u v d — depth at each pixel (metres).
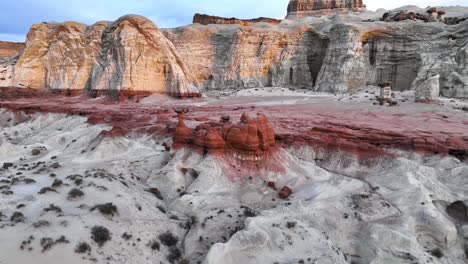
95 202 20.08
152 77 73.50
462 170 25.88
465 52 60.88
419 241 19.80
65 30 82.81
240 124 29.00
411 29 72.25
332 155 31.34
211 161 27.42
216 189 25.52
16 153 34.97
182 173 27.64
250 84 88.19
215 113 51.31
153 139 38.66
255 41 92.25
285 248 18.00
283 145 33.06
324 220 20.72
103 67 77.06
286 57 88.62
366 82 74.06
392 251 18.33
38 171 26.41
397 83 73.25
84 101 68.50
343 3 132.88
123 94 69.25
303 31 88.62
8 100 69.81
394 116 45.62
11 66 82.69
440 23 73.88
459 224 21.50
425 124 39.72
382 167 28.64
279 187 26.16
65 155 34.03
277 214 21.05
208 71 94.75
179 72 74.44
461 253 19.47
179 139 30.55
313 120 42.84
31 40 84.56
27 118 55.84
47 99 72.56
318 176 27.47
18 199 19.72
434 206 21.70
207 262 16.30
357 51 74.62
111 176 24.84
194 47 96.12
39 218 17.52
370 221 20.84
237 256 17.20
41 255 15.05
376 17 97.75
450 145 29.58
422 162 29.00
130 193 22.81
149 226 19.72
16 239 15.53
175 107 60.03
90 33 82.31
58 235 16.14
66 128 47.91
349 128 37.47
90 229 17.16
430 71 64.44
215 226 20.88
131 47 72.44
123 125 43.31
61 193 20.72
